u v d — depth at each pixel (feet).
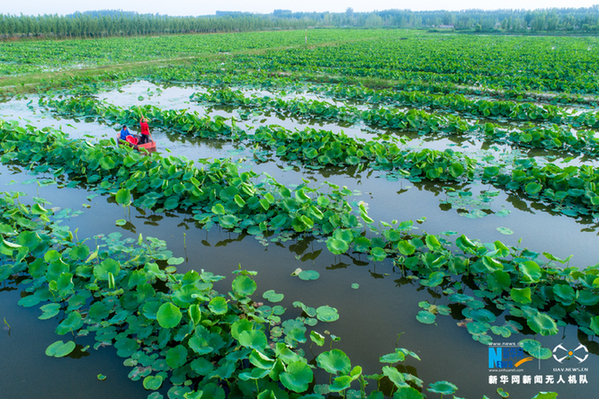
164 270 17.63
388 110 45.83
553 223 23.04
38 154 31.96
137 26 248.52
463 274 17.95
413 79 76.74
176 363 12.03
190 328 12.55
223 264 18.67
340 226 21.77
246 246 20.40
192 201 24.23
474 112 50.49
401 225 19.84
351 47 153.17
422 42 192.13
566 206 24.85
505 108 48.60
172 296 13.75
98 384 12.06
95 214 23.65
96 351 13.33
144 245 19.76
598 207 23.99
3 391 11.77
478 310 15.19
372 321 15.02
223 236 21.38
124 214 23.76
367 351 13.50
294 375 10.57
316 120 48.52
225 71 89.56
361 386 11.10
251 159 33.86
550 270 16.12
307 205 21.95
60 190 27.12
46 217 20.79
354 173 31.14
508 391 12.00
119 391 11.83
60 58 107.96
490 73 80.84
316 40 209.15
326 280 17.67
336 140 34.17
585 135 35.65
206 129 40.45
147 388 11.54
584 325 14.55
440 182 29.32
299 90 69.97
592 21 338.13
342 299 16.31
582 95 60.70
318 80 79.66
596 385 12.27
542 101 58.80
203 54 125.18
